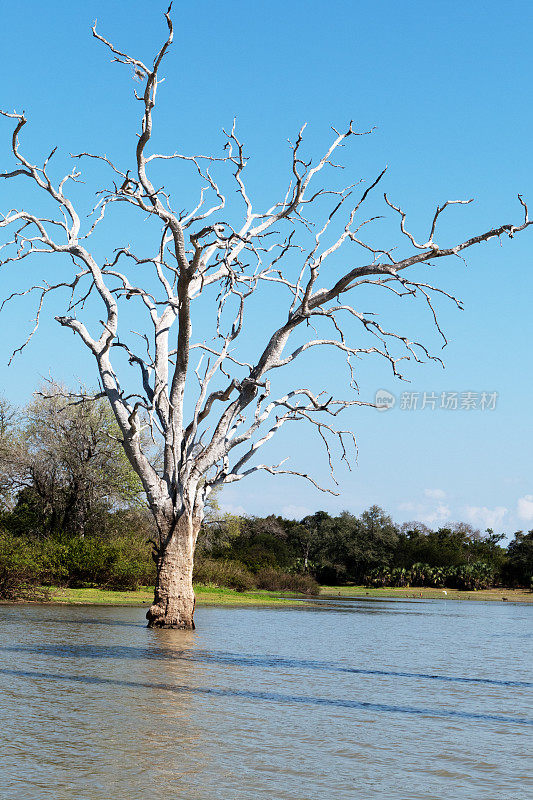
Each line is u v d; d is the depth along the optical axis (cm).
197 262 2145
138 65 2084
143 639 2061
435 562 12300
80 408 4784
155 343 2481
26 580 3400
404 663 1925
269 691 1315
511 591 11656
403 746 936
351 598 7400
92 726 955
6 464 4697
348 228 2481
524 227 2238
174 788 715
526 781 788
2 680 1288
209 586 5438
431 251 2342
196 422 2403
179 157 2420
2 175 2253
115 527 4828
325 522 12075
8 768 760
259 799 694
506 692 1453
